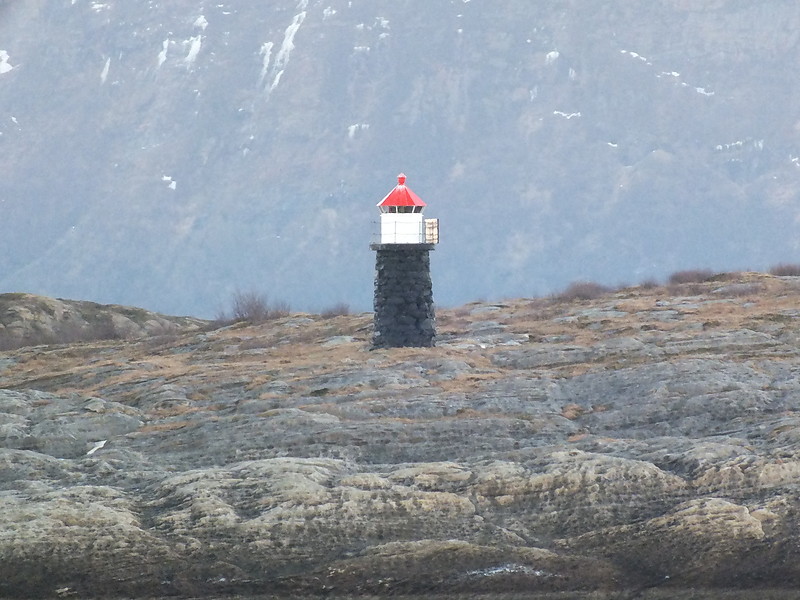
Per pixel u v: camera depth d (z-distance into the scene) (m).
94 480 165.75
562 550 146.25
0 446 186.12
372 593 139.38
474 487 156.00
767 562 140.88
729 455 161.00
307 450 173.25
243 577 141.50
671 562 142.50
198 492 155.00
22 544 144.00
